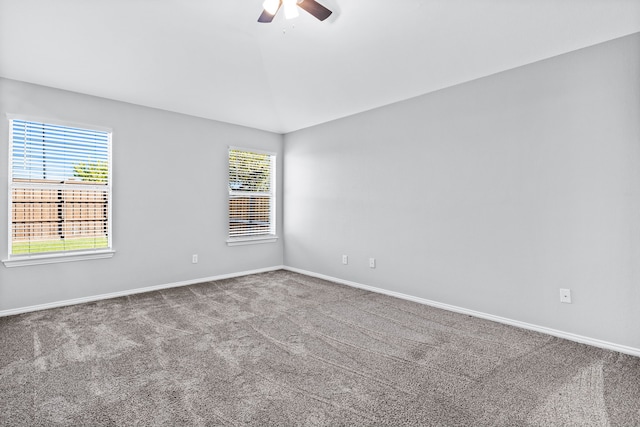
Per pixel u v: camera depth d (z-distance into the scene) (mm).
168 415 1681
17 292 3242
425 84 3389
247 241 5000
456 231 3334
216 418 1663
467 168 3240
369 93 3764
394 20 2777
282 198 5465
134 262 3961
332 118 4535
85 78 3350
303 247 5094
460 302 3314
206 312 3299
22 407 1735
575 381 2018
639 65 2322
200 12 2857
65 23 2748
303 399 1831
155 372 2113
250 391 1907
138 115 3969
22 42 2814
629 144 2367
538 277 2803
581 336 2588
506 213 2982
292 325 2955
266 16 2369
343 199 4469
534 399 1833
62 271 3486
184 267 4379
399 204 3826
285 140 5391
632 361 2268
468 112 3230
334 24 2969
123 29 2906
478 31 2652
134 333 2750
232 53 3418
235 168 4895
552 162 2715
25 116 3234
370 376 2082
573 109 2604
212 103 4184
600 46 2475
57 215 3467
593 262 2527
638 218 2338
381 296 3902
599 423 1631
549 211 2736
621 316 2416
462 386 1966
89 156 3646
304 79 3840
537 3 2332
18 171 3236
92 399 1812
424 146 3584
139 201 3984
